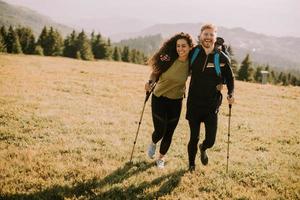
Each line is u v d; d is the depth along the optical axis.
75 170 7.30
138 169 7.71
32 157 7.74
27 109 12.62
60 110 13.16
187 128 12.38
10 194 6.04
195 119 7.23
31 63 39.06
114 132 10.84
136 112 14.64
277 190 7.22
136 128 11.61
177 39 7.07
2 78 20.89
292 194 7.05
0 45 82.69
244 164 8.68
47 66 36.69
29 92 16.61
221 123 13.77
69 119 11.78
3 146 8.38
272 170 8.34
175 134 11.36
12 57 47.88
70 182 6.73
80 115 12.67
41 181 6.63
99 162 7.96
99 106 15.09
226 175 7.75
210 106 7.05
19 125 10.40
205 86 6.96
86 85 21.94
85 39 90.62
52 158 7.83
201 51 6.93
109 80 26.75
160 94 7.30
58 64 42.78
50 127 10.53
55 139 9.32
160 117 7.46
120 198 6.30
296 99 24.92
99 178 7.04
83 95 17.88
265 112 17.77
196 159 8.77
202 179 7.41
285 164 8.99
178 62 7.14
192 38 7.07
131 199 6.32
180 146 9.90
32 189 6.30
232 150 9.94
